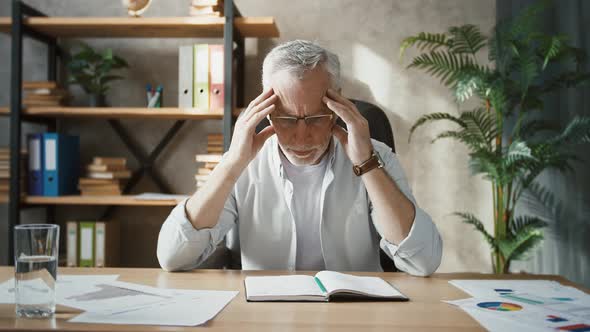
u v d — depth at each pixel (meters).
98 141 2.90
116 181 2.62
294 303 0.94
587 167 2.21
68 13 2.88
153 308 0.89
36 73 2.88
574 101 2.33
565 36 2.12
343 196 1.48
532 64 2.21
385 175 1.27
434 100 2.82
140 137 2.89
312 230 1.49
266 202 1.49
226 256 1.52
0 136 2.88
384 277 1.21
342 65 2.84
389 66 2.83
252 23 2.43
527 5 2.51
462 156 2.82
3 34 2.89
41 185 2.53
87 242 2.61
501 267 2.39
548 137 2.52
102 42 2.88
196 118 2.66
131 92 2.88
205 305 0.91
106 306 0.90
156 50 2.88
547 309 0.90
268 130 1.35
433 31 2.82
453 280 1.17
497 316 0.86
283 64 1.23
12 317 0.83
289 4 2.85
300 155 1.32
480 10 2.81
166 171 2.89
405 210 1.25
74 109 2.49
